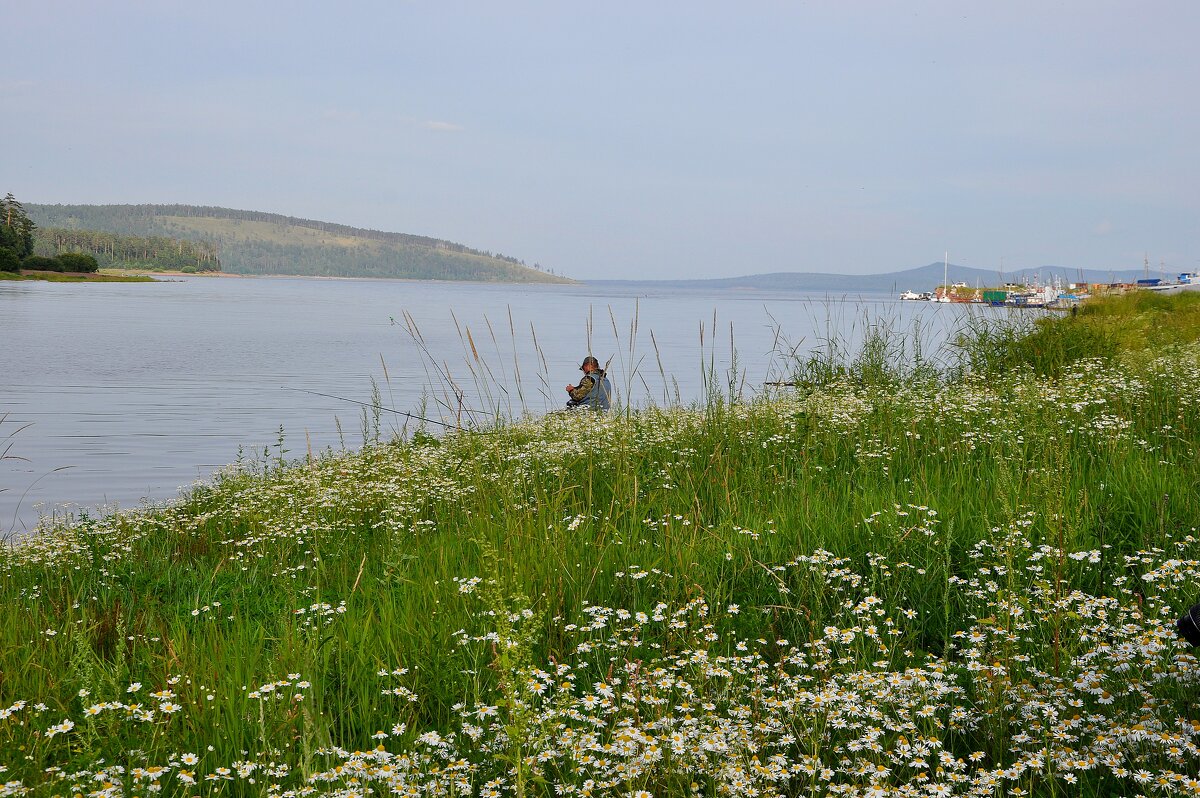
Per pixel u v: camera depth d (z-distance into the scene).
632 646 4.49
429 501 8.72
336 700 4.08
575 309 118.25
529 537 6.05
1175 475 6.60
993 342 14.26
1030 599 4.61
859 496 6.94
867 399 11.19
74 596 6.40
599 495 7.84
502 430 11.20
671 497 7.43
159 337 46.19
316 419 20.28
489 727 3.67
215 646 4.79
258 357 36.66
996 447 7.71
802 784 3.34
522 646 3.44
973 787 3.11
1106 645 3.88
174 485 13.63
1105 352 13.84
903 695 3.62
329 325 63.66
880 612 4.34
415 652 4.57
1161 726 3.23
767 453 8.72
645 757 3.19
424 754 3.47
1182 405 9.42
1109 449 7.62
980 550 5.41
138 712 3.58
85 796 3.12
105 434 17.95
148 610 5.85
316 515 8.27
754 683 3.95
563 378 30.22
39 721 3.87
